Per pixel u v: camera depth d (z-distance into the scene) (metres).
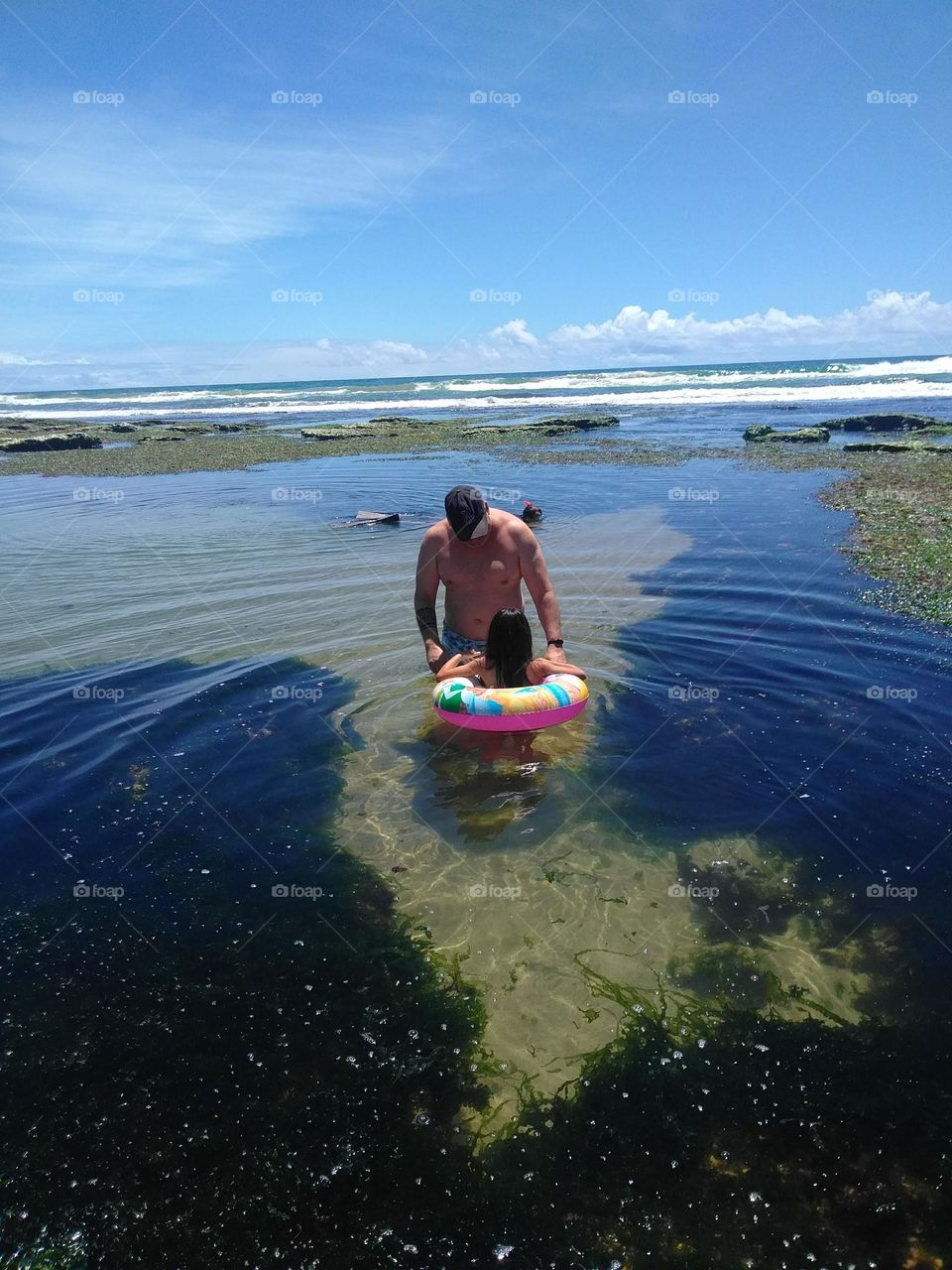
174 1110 2.71
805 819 4.16
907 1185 2.38
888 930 3.39
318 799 4.60
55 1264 2.26
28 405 62.28
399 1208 2.38
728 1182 2.42
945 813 4.13
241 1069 2.86
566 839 4.12
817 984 3.15
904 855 3.84
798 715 5.27
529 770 4.80
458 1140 2.58
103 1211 2.39
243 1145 2.58
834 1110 2.62
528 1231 2.30
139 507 15.06
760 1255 2.22
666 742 5.03
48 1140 2.61
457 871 3.92
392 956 3.38
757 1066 2.80
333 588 8.76
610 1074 2.79
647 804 4.38
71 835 4.30
